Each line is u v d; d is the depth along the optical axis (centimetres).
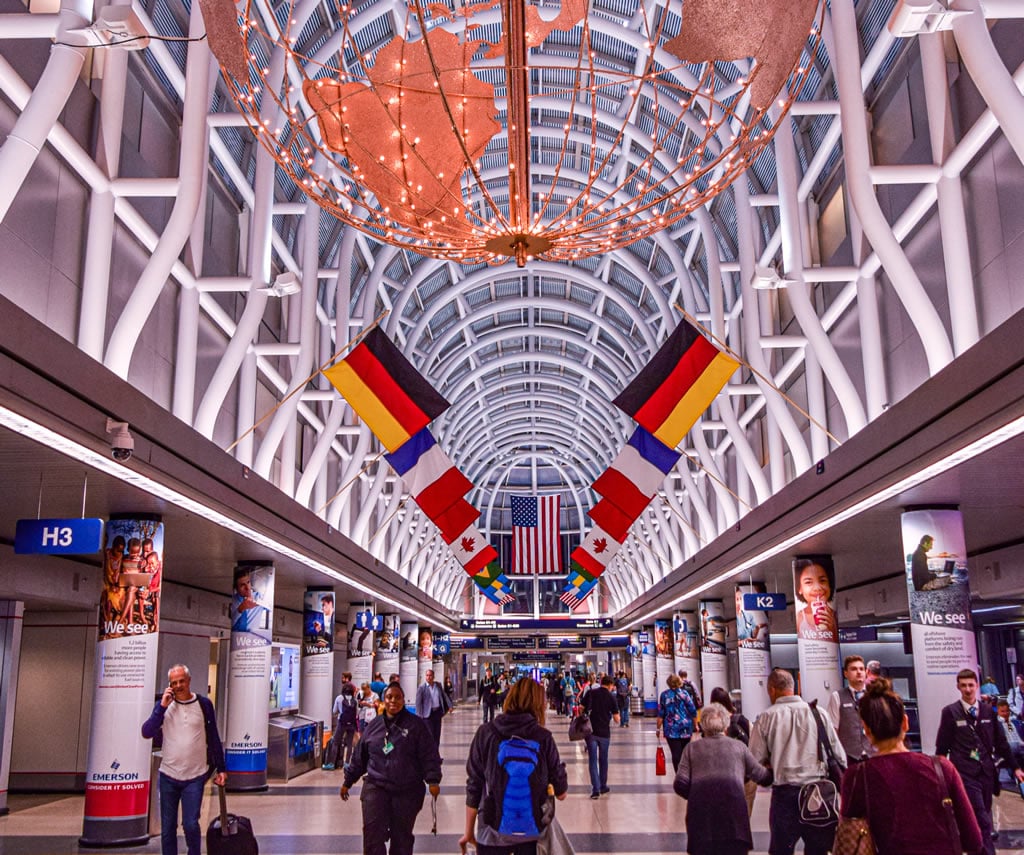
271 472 2516
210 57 1351
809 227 2108
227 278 1634
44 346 828
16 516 1333
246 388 1984
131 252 1578
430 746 761
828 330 2095
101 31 956
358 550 2469
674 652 4259
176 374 1611
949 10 990
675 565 4238
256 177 1672
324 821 1302
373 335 1341
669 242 2703
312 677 2470
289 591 2819
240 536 1589
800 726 661
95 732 1205
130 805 1177
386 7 1847
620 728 3625
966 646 1258
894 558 2055
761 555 1991
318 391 2284
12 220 1211
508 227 613
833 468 1381
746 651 2330
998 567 1867
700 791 621
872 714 457
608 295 3394
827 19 1378
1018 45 1252
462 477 1526
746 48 556
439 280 3688
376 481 3039
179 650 2342
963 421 959
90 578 1814
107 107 1318
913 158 1551
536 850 609
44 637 1836
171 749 838
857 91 1290
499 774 604
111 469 1041
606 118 2323
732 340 2669
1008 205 1270
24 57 1215
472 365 4466
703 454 2739
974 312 1245
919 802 437
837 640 1883
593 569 2820
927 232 1555
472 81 661
